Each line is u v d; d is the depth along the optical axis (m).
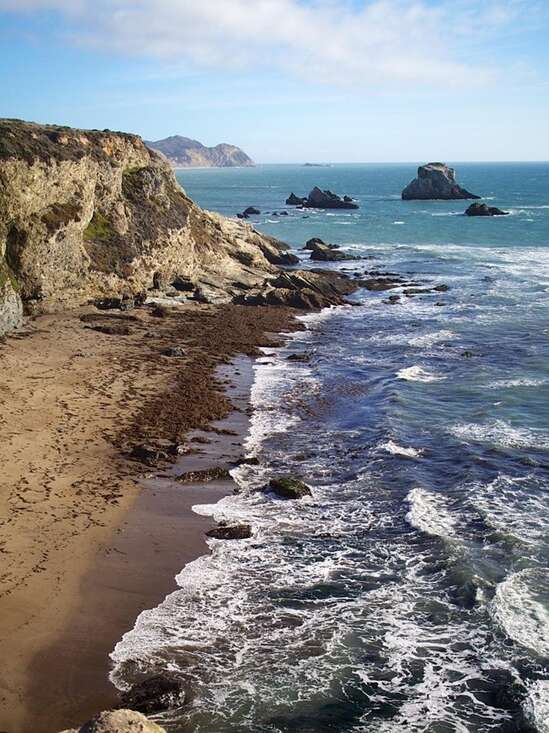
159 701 14.70
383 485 25.42
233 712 14.66
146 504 23.52
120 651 16.33
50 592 18.23
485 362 41.56
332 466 27.19
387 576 19.62
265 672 15.87
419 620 17.67
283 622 17.64
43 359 38.41
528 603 18.02
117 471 25.75
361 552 20.91
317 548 21.17
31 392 32.94
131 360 39.84
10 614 17.19
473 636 17.00
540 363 41.00
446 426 31.05
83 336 44.06
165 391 34.91
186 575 19.56
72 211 49.97
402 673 15.84
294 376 39.22
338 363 41.97
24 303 47.28
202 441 29.14
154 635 16.98
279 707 14.84
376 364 41.72
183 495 24.39
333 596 18.73
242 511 23.44
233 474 26.22
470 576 19.17
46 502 22.88
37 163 46.47
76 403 32.12
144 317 50.88
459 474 26.16
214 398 34.44
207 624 17.50
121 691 15.04
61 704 14.51
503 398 34.72
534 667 15.86
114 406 32.25
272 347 45.66
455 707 14.85
